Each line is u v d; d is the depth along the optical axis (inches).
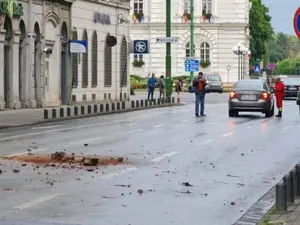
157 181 761.0
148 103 2456.9
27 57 2060.8
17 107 2009.1
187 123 1640.0
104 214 589.0
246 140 1226.6
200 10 4503.0
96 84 2541.8
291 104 2746.1
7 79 1974.7
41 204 621.9
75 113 1899.6
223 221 575.8
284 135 1334.9
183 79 4365.2
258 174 829.2
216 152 1037.2
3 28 1911.9
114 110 2126.0
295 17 863.1
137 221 567.5
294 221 554.9
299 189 652.7
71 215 581.9
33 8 2070.6
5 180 744.3
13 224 541.3
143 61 4589.1
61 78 2288.4
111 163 891.4
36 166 850.1
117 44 2728.8
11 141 1176.8
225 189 724.0
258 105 1902.1
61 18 2249.0
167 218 581.6
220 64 4503.0
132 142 1160.8
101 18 2571.4
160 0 4522.6
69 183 732.0
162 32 4530.0
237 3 4475.9
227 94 3713.1
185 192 700.7
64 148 1059.9
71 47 2185.0
